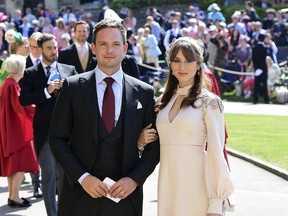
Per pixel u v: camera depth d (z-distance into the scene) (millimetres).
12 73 7578
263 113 15789
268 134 12078
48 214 6340
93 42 4363
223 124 4359
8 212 7168
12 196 7398
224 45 19297
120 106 4289
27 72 6645
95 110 4230
